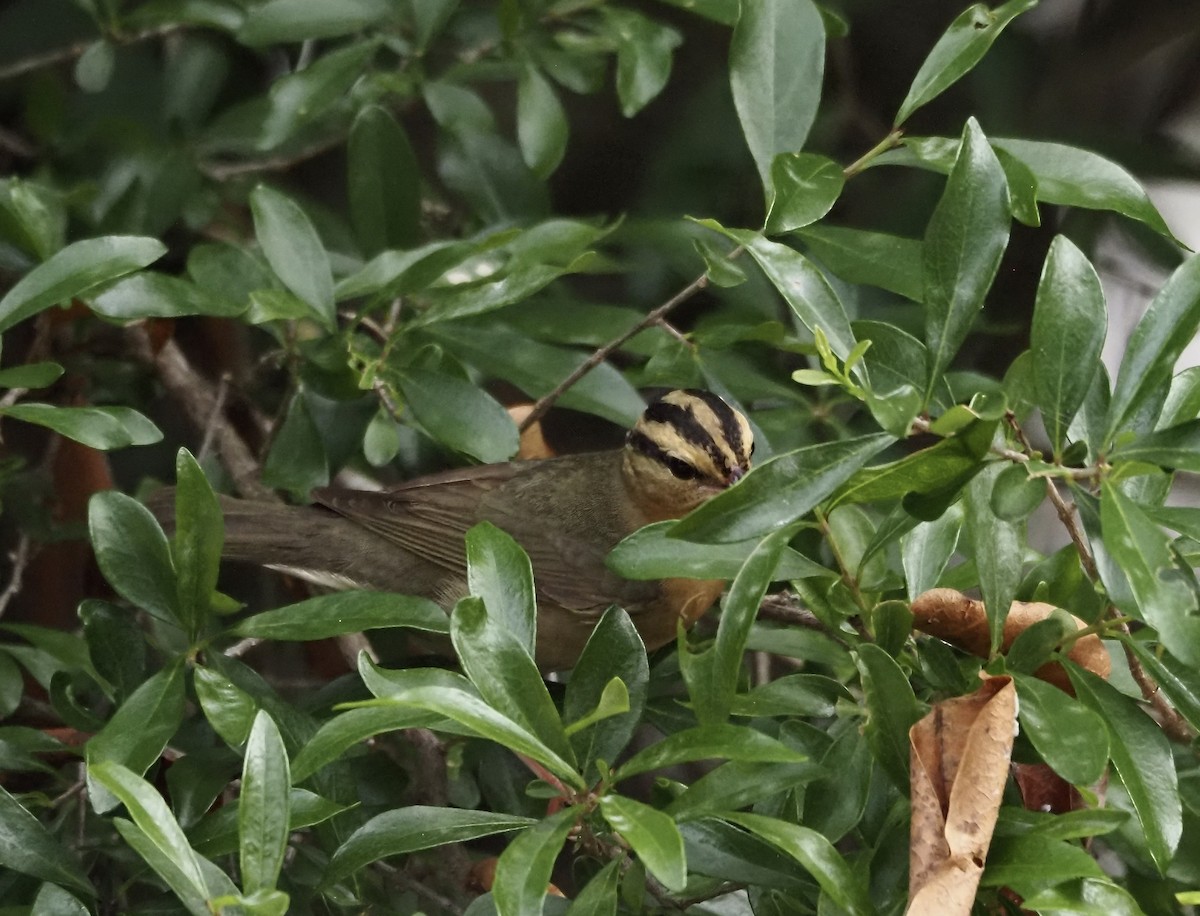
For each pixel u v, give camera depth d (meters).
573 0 12.33
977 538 7.63
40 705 11.01
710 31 16.09
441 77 12.90
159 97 14.63
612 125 16.44
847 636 8.09
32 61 13.44
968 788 6.36
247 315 10.17
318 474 11.26
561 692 10.16
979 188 6.85
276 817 6.28
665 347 11.33
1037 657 7.42
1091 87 15.70
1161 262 14.82
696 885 8.01
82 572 14.00
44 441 15.47
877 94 15.90
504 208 12.80
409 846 6.97
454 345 11.42
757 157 9.65
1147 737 6.99
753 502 6.62
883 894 7.07
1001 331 13.02
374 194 12.20
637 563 7.80
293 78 12.02
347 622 7.97
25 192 10.77
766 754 6.36
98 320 12.94
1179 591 6.34
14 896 8.52
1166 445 6.62
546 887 6.04
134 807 5.96
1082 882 6.31
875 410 6.20
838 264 9.50
